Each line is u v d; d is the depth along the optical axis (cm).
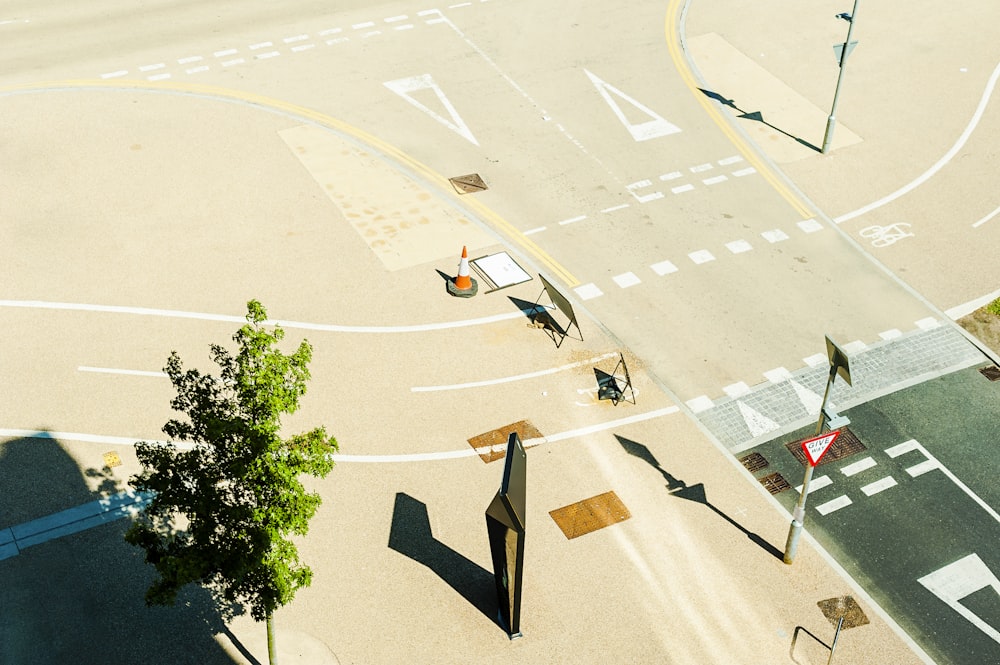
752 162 3250
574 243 2886
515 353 2525
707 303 2714
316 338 2520
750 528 2161
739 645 1938
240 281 2678
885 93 3619
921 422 2431
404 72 3591
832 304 2739
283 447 1672
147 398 2336
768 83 3644
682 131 3372
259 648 1877
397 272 2741
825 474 2298
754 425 2395
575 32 3891
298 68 3591
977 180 3225
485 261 2786
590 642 1923
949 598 2061
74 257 2722
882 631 1988
